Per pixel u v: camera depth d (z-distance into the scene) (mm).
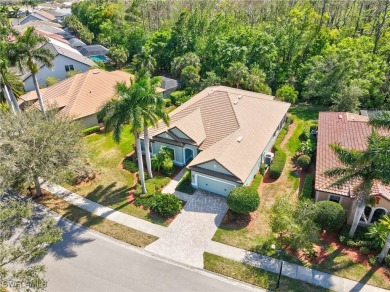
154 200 26328
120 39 70375
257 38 50594
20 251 16750
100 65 62219
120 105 23797
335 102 40281
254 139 30406
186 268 20656
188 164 30078
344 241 21953
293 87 48062
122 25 77562
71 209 26219
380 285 18953
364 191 19359
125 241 22906
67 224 24562
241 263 20844
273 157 32125
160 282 19672
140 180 28547
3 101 38250
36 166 23969
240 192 24422
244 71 45500
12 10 116875
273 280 19578
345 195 23547
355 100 39344
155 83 25656
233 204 24109
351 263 20484
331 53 46156
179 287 19328
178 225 24219
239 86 47312
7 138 24250
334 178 24547
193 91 49094
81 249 22234
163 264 20969
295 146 35031
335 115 34938
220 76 50844
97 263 21109
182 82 52000
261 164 30703
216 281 19703
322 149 29047
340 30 58094
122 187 28875
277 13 69562
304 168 30516
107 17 85062
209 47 54312
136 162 32406
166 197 25922
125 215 25406
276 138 36375
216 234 23266
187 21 59750
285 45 51781
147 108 24641
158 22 82938
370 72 43594
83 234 23594
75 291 19109
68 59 54719
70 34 85500
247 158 27938
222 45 51594
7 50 33156
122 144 36312
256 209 24688
